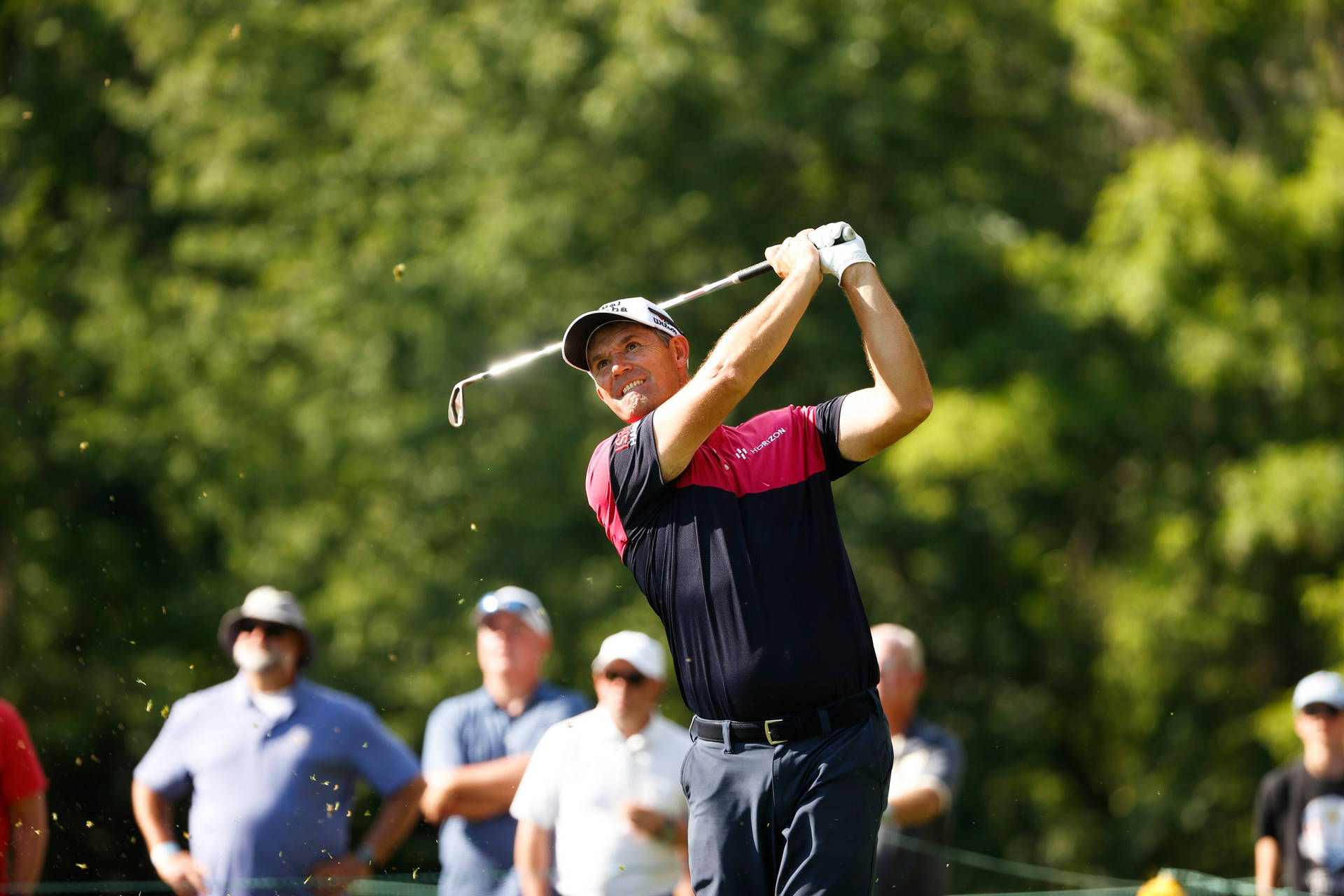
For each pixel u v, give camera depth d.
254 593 17.78
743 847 10.56
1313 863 22.72
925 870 17.92
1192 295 41.78
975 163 48.25
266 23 51.56
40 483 51.25
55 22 53.09
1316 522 40.94
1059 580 48.44
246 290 52.69
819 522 10.73
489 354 46.88
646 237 47.34
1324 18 44.56
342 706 17.70
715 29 46.09
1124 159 45.28
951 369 45.94
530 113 47.97
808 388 46.72
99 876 20.16
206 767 17.17
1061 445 45.53
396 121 48.69
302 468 48.66
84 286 51.91
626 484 10.79
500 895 16.41
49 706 47.97
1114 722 47.81
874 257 47.28
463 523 47.34
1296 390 41.44
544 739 16.72
